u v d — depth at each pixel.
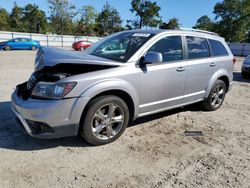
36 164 3.33
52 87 3.42
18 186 2.89
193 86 5.07
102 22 71.25
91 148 3.81
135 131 4.50
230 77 6.06
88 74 3.60
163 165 3.46
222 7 63.69
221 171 3.38
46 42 41.66
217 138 4.41
